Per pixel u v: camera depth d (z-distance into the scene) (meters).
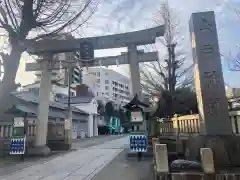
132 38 12.27
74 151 14.70
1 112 10.73
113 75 92.81
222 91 7.13
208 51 7.35
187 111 15.32
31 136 14.03
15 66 10.32
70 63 13.39
